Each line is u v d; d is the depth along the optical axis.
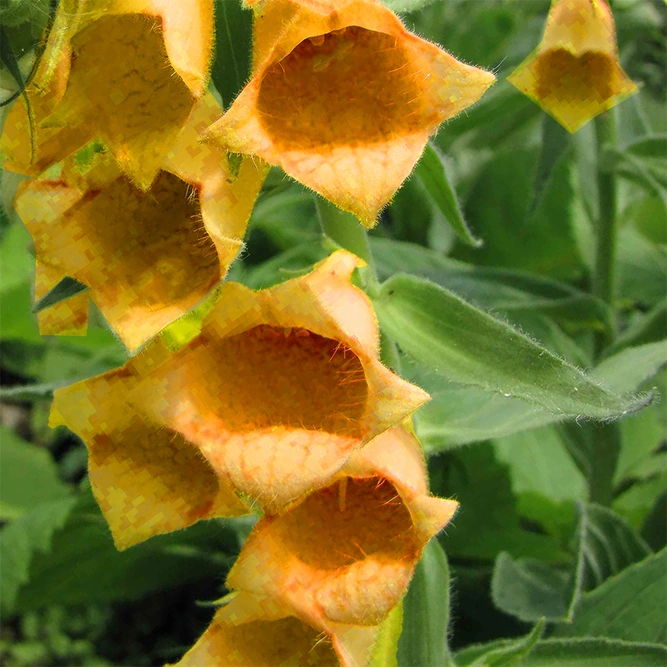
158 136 0.22
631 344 0.30
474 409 0.27
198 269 0.23
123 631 0.39
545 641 0.27
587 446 0.32
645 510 0.35
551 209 0.40
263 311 0.23
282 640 0.24
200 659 0.24
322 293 0.22
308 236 0.39
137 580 0.34
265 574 0.23
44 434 0.47
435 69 0.22
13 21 0.22
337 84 0.22
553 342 0.33
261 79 0.22
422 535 0.23
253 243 0.39
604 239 0.32
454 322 0.25
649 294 0.38
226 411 0.23
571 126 0.26
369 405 0.22
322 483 0.22
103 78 0.22
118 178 0.23
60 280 0.23
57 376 0.45
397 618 0.25
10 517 0.40
